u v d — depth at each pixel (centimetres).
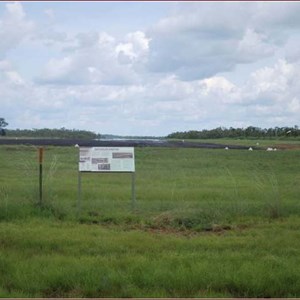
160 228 1062
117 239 924
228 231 1031
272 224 1092
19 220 1082
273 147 4938
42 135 9238
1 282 689
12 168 2362
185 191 1631
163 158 3275
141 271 717
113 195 1512
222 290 679
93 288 664
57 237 923
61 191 1557
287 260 790
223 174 2273
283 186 1781
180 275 698
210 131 10175
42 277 693
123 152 1200
